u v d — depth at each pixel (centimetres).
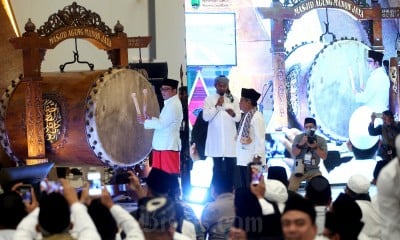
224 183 945
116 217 710
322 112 1919
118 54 1609
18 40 1506
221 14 1888
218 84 1655
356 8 1917
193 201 1669
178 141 1656
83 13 1564
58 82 1550
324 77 1922
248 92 1540
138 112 1570
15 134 1544
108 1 2058
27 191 825
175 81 1642
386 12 1931
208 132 1666
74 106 1511
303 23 1933
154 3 2095
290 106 1917
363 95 1928
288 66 1920
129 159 1563
